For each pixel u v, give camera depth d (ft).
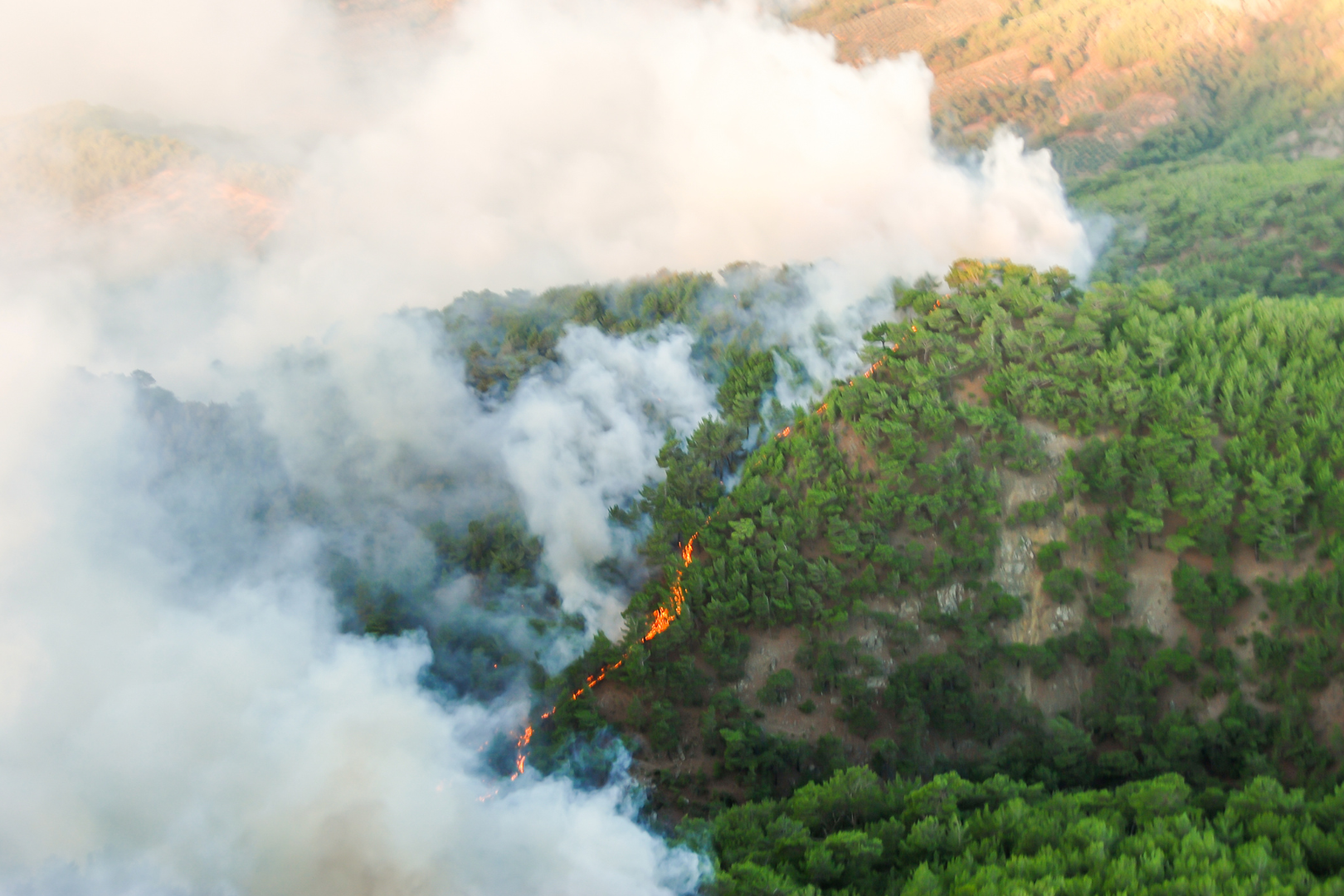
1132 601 343.87
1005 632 351.67
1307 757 300.20
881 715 348.59
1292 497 323.78
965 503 366.84
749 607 364.38
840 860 265.75
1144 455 353.51
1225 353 375.66
